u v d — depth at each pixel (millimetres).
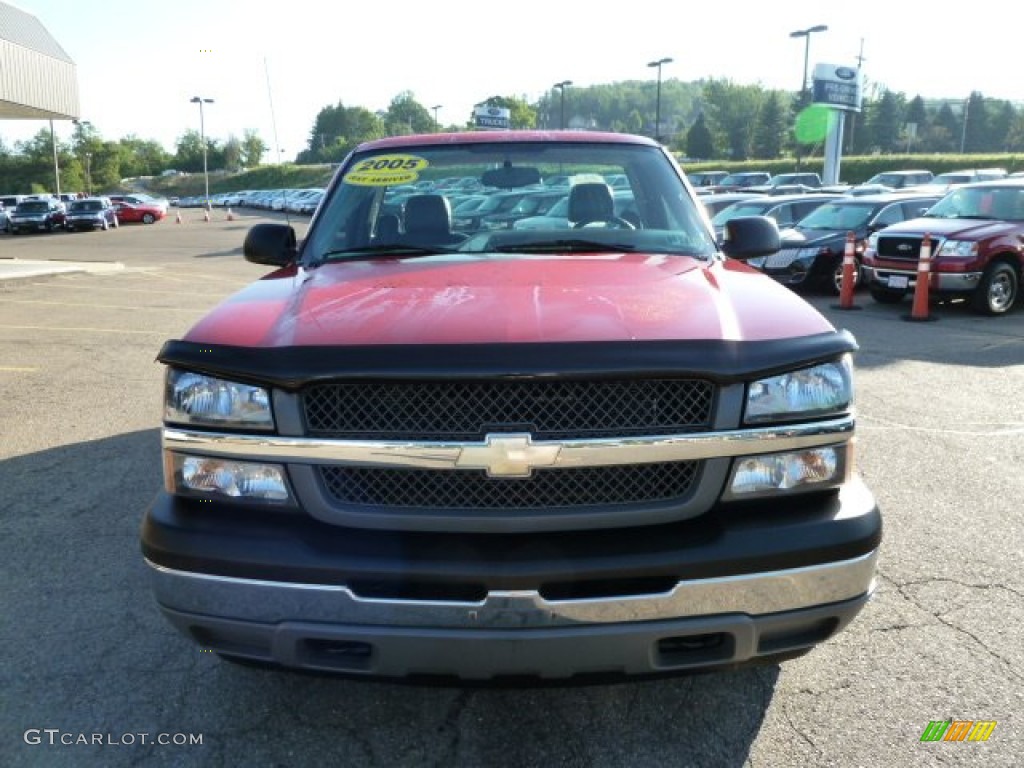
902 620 3318
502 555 2178
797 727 2688
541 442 2188
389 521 2240
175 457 2408
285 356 2285
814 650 3117
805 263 13508
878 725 2688
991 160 56125
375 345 2256
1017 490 4699
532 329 2293
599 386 2223
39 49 20312
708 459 2270
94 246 28156
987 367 7996
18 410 6617
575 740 2652
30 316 11633
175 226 41531
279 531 2271
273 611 2234
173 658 3135
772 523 2277
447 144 3986
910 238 11695
